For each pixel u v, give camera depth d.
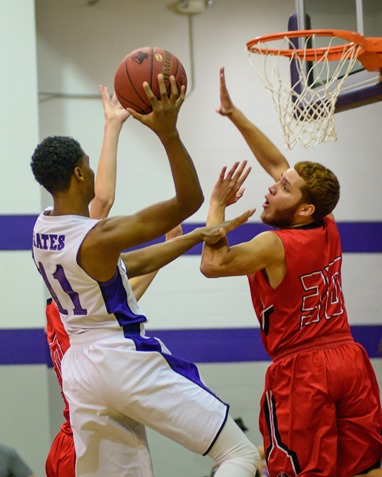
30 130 8.91
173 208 3.96
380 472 4.70
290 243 4.63
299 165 4.88
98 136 9.73
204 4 9.97
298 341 4.73
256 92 10.16
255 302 4.86
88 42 9.80
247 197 10.01
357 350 4.84
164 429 4.11
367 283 10.19
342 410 4.78
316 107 7.01
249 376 9.80
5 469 6.08
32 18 9.00
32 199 8.85
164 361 4.17
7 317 8.76
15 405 8.71
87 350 4.13
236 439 4.17
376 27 7.10
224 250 4.49
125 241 3.92
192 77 10.02
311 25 7.58
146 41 9.93
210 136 9.99
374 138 10.31
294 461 4.67
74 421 4.22
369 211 10.27
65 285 4.10
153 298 9.72
